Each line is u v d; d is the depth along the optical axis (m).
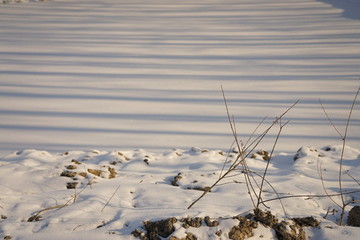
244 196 3.01
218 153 4.37
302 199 2.96
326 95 7.88
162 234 2.36
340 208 2.93
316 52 12.21
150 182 3.44
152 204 2.89
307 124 6.30
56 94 8.12
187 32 15.94
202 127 6.26
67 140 5.78
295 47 13.00
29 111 7.09
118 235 2.39
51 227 2.53
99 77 9.47
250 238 2.33
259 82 8.98
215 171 3.69
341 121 6.40
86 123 6.49
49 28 16.80
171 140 5.75
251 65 10.67
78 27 17.06
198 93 8.17
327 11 21.92
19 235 2.44
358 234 2.40
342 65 10.48
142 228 2.44
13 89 8.46
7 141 5.75
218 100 7.68
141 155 4.30
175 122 6.51
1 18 19.53
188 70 10.16
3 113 6.97
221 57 11.67
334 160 4.04
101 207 2.82
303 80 9.07
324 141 5.62
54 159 4.14
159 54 12.05
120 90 8.42
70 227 2.53
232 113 6.90
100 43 13.75
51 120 6.63
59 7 24.06
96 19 19.39
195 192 3.07
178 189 3.16
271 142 5.60
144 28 16.89
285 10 22.77
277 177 3.52
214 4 26.03
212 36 15.09
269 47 13.04
